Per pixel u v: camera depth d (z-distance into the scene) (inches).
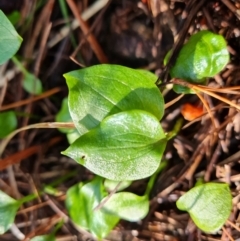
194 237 7.5
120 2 7.9
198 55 6.8
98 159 6.3
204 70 6.8
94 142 6.3
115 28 7.9
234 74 7.3
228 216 6.9
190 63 6.9
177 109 7.6
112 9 7.9
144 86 6.5
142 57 7.9
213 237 7.5
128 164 6.5
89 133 6.3
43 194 8.2
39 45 8.2
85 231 7.9
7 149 8.3
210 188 7.0
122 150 6.4
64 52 8.2
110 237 7.9
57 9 8.1
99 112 6.5
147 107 6.6
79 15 7.9
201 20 7.3
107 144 6.3
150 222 7.8
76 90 6.4
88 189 7.6
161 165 7.7
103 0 7.9
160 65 7.6
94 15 8.0
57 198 8.1
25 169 8.3
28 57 8.2
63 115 7.8
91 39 7.9
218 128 7.3
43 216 8.2
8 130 8.1
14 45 6.6
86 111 6.5
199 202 7.0
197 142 7.5
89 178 8.0
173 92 7.5
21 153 8.1
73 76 6.4
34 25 8.1
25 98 8.3
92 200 7.5
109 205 7.4
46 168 8.3
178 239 7.7
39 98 8.2
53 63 8.2
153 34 7.7
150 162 6.5
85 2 8.0
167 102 7.6
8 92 8.4
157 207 7.8
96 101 6.5
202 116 7.4
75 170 8.2
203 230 7.1
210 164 7.4
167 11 7.5
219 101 7.4
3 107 8.2
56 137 8.3
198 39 6.9
